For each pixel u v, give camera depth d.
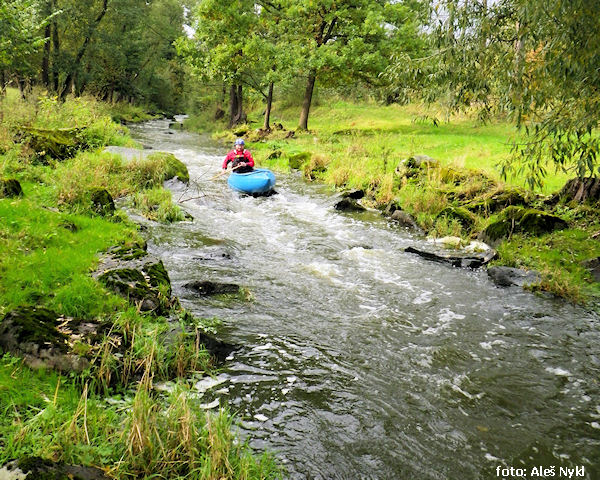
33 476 2.46
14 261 5.35
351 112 35.19
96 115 18.86
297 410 3.99
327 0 24.69
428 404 4.25
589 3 5.17
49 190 8.70
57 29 31.38
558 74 5.71
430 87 7.21
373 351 5.15
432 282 7.48
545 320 6.21
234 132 29.36
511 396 4.45
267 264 7.77
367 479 3.32
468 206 10.87
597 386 4.69
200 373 4.35
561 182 12.13
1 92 16.22
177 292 6.04
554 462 3.62
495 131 24.22
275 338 5.23
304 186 14.68
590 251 8.23
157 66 52.47
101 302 4.85
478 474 3.45
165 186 12.37
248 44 25.84
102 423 3.21
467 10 6.41
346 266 8.02
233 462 3.11
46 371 3.74
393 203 11.80
